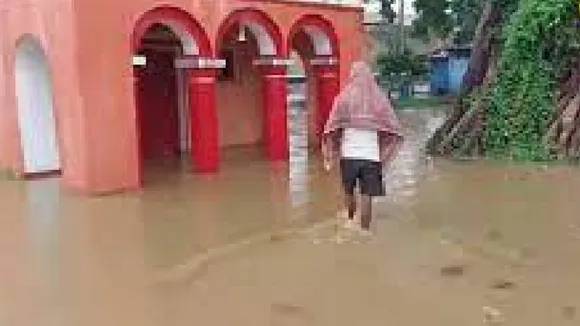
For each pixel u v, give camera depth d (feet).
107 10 43.24
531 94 55.67
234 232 34.17
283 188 45.11
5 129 51.13
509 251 29.84
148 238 33.50
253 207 39.58
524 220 35.06
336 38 61.52
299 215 37.37
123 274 28.25
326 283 26.50
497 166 52.08
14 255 31.19
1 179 50.06
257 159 58.34
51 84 48.16
